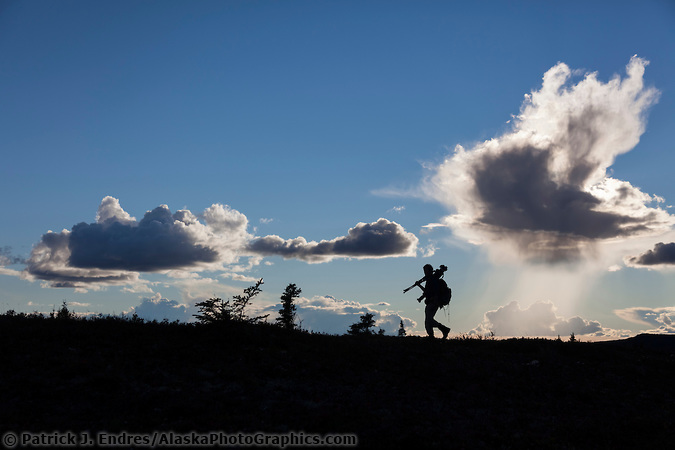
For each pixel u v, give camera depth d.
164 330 15.37
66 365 11.35
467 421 10.75
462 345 18.31
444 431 10.02
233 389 11.32
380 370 14.09
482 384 13.65
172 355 13.11
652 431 11.11
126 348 13.23
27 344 12.58
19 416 8.85
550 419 11.52
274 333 16.77
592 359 17.39
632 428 11.23
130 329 14.98
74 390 10.18
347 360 14.66
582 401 13.15
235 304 16.89
